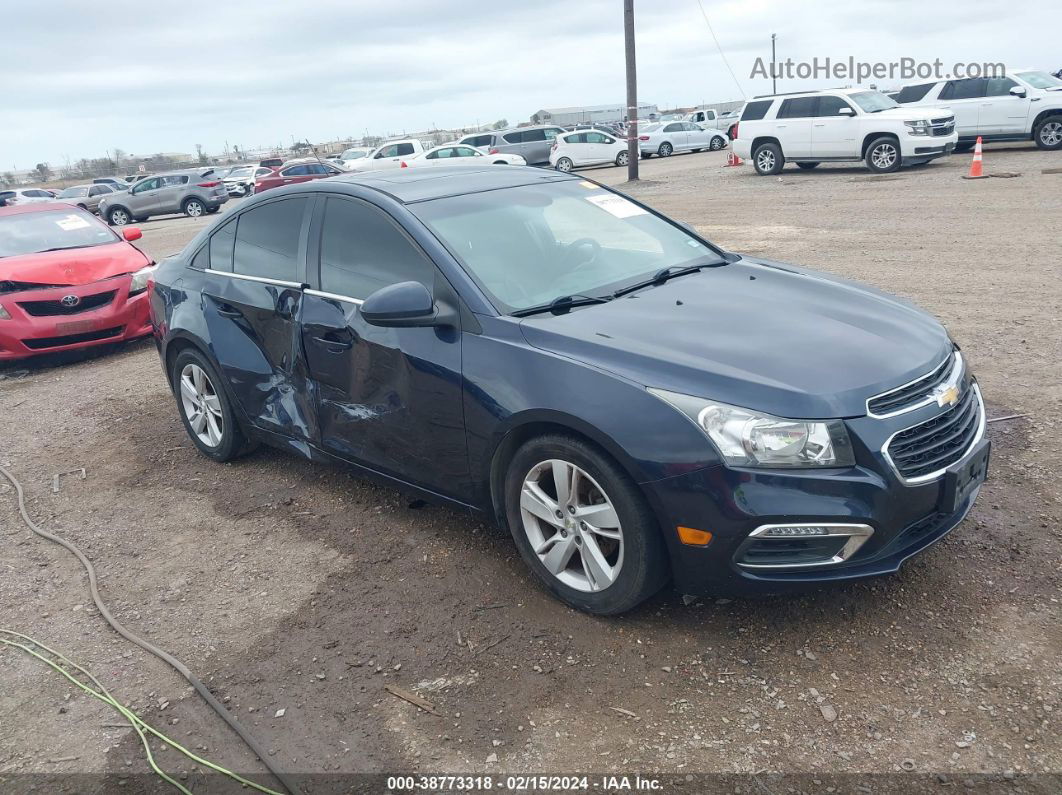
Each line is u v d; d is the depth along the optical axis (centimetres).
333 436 430
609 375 313
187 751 289
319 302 422
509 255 392
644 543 312
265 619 363
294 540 429
